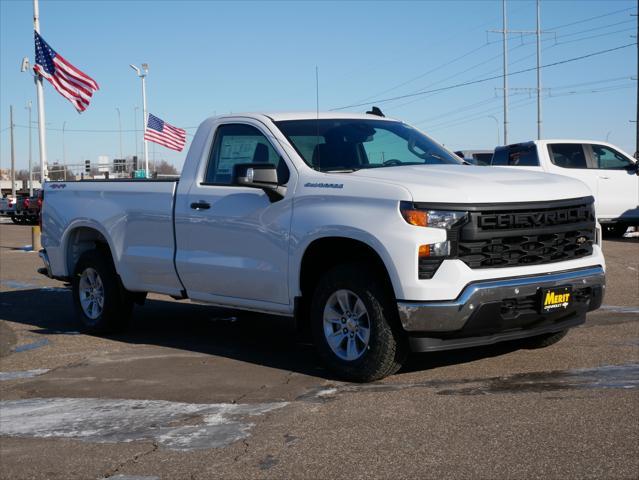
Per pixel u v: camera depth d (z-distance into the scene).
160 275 7.63
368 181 5.88
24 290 12.33
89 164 41.12
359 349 5.97
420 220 5.50
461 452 4.35
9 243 24.44
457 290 5.45
